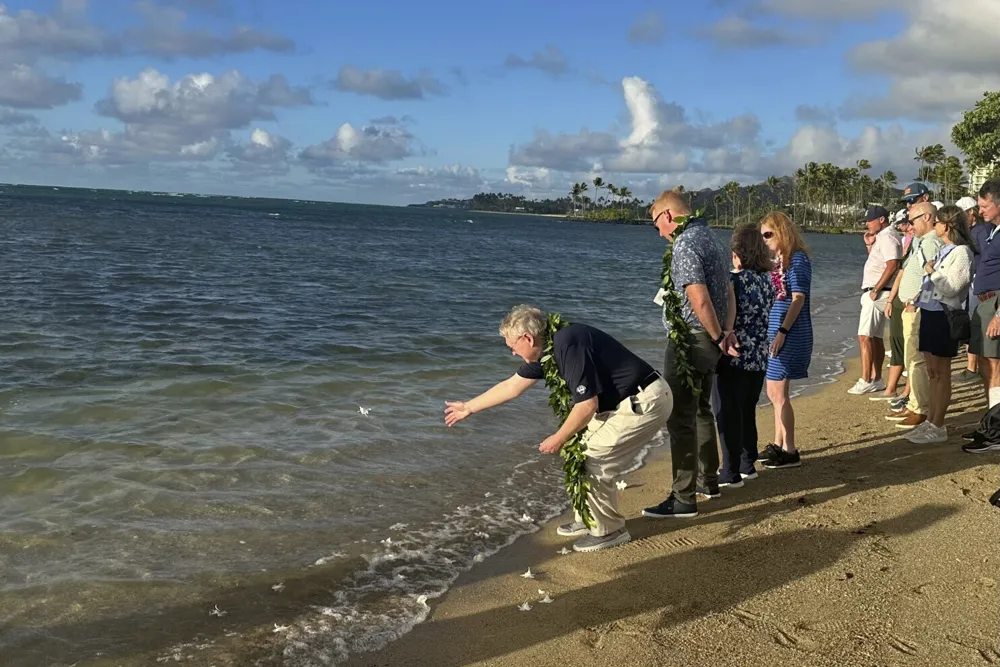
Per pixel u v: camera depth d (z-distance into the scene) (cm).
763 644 339
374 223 9950
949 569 398
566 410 447
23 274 1889
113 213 6906
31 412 691
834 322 1675
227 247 3522
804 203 15988
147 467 564
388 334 1264
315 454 617
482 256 4091
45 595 377
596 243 7562
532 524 503
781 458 595
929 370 632
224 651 338
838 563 414
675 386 493
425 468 601
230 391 812
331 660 335
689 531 478
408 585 410
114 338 1105
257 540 454
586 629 361
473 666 332
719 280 483
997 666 311
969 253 590
